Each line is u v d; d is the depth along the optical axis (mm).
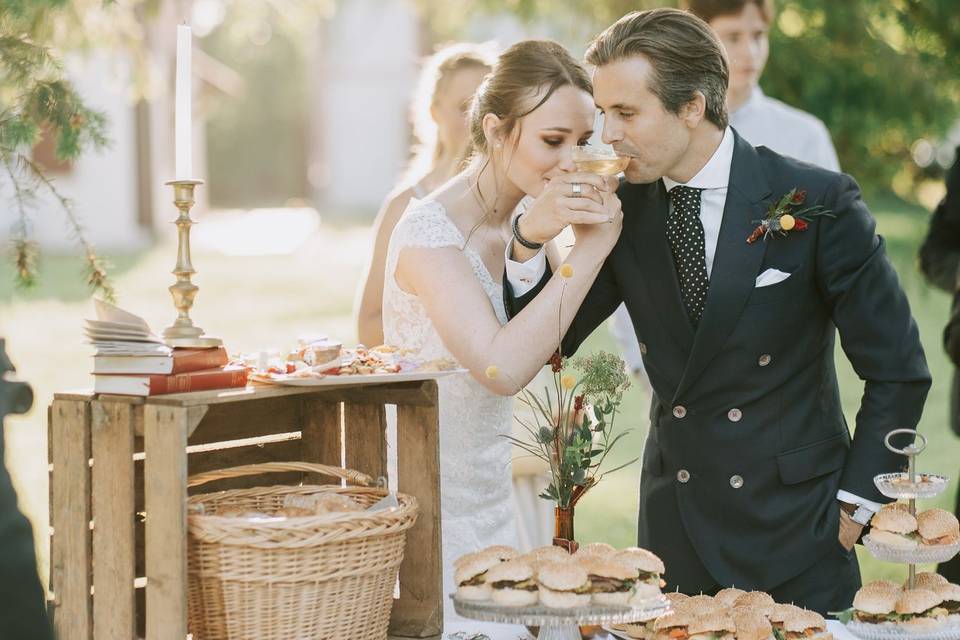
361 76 33219
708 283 2559
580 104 2676
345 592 2078
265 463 2373
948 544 2256
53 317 13797
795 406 2570
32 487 7129
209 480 2307
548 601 2027
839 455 2607
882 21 7633
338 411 2525
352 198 33781
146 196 22250
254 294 15797
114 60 5781
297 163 42562
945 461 7613
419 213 2744
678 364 2607
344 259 20156
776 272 2498
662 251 2576
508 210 2859
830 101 7477
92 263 3506
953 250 3654
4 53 3434
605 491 7320
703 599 2242
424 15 10711
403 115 33062
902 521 2256
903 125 7707
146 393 2025
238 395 2068
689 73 2420
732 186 2527
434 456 2328
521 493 3451
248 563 2008
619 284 2670
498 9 9617
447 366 2312
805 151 4145
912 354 2533
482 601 2072
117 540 2070
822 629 2207
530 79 2670
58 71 3477
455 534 2873
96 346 2068
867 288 2508
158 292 15758
